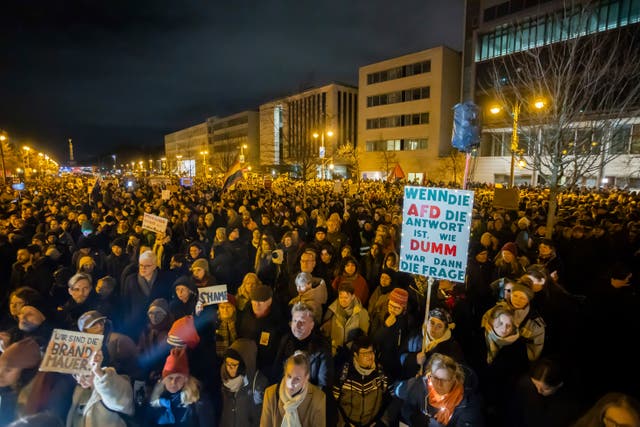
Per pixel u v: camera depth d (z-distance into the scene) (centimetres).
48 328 344
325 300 449
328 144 5778
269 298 376
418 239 342
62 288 511
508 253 524
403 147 5281
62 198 1566
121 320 467
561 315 425
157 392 286
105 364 310
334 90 6397
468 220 324
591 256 697
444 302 455
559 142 854
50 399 268
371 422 312
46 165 8756
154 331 358
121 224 811
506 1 3684
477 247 688
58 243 697
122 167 15825
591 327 446
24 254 566
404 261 349
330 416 282
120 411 261
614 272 438
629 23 2334
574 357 413
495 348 344
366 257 647
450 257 331
